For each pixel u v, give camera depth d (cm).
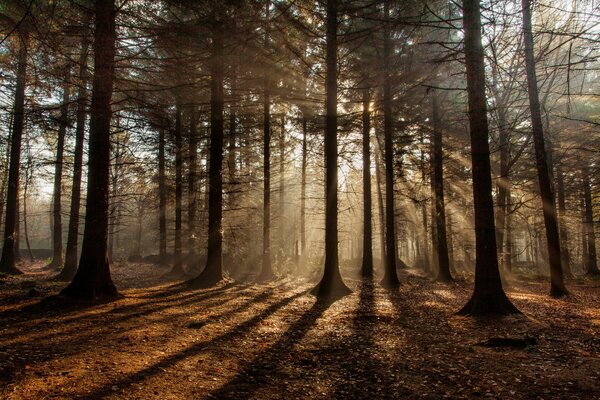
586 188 2602
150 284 1584
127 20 1038
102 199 1065
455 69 1464
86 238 1047
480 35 946
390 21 1012
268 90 1692
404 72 1450
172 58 1023
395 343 737
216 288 1505
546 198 1437
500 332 784
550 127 1970
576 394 451
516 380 506
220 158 1612
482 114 966
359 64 1633
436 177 2034
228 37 1088
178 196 1966
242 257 2356
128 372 532
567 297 1370
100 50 966
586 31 571
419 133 2005
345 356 657
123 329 764
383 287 1716
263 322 913
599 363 556
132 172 2050
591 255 2659
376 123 2175
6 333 694
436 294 1487
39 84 912
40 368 527
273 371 576
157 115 1127
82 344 651
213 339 739
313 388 512
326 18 1389
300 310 1091
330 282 1382
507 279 2144
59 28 863
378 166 2727
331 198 1405
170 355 621
